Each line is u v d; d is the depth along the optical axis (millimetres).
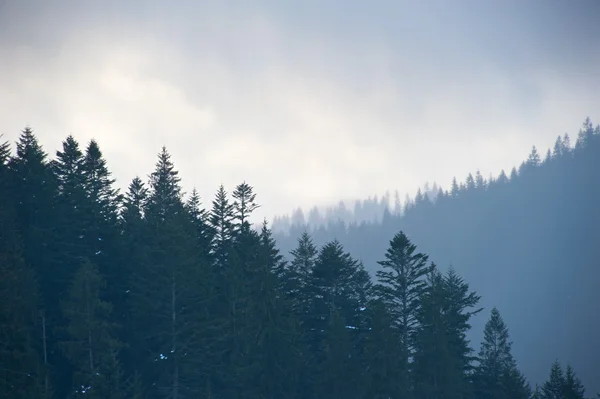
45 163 54781
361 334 49562
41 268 45625
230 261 48781
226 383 43938
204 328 42812
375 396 41875
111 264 47688
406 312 48062
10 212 44312
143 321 43969
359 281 53500
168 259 43000
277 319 42812
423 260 48375
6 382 33156
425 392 44031
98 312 38625
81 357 37750
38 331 42562
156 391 42875
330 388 43125
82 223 48188
